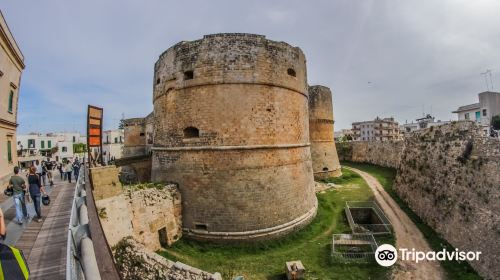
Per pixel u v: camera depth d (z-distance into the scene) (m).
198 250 16.69
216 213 17.33
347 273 14.45
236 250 16.56
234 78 17.75
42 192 12.66
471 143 18.47
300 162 20.78
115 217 13.55
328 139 37.94
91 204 9.17
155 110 21.66
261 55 18.34
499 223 14.20
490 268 13.70
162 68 20.48
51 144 69.25
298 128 20.80
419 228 20.45
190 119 18.28
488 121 45.22
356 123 103.62
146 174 28.84
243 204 17.38
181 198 18.23
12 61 19.98
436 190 21.02
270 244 17.28
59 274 6.38
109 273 4.67
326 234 19.20
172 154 18.92
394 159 42.16
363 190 30.30
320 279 13.82
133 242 13.72
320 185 32.19
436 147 23.03
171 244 17.08
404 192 26.80
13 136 21.05
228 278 13.60
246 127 17.77
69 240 4.90
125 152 42.88
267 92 18.55
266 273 14.18
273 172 18.42
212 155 17.64
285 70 19.58
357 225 20.17
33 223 10.07
